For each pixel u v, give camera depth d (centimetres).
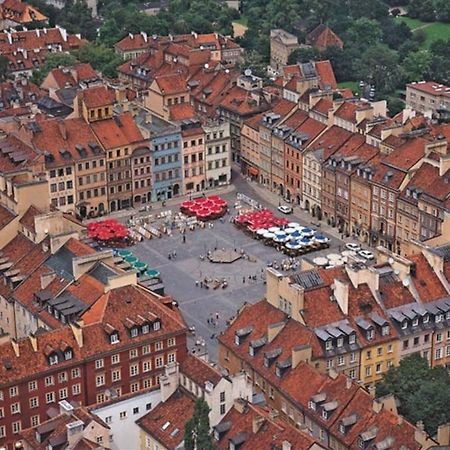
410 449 19825
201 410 18688
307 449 19325
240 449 19988
